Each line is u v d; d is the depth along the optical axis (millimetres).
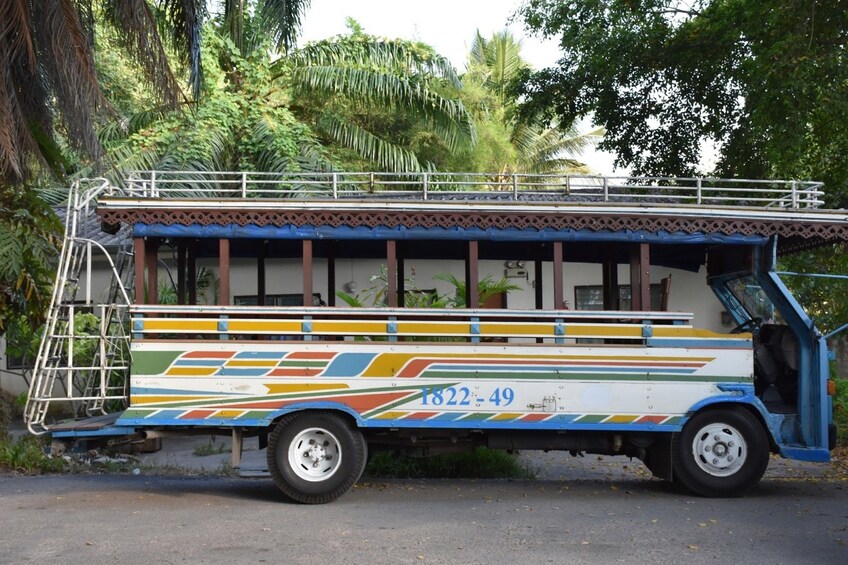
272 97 18734
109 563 6035
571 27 16547
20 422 15320
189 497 8648
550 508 8094
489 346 8469
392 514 7785
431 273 13883
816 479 9961
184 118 17219
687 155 16766
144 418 8227
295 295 12758
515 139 32188
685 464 8625
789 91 12219
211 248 9891
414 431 8758
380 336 8500
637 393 8539
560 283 8648
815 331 8820
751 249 9109
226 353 8305
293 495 8242
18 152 11281
